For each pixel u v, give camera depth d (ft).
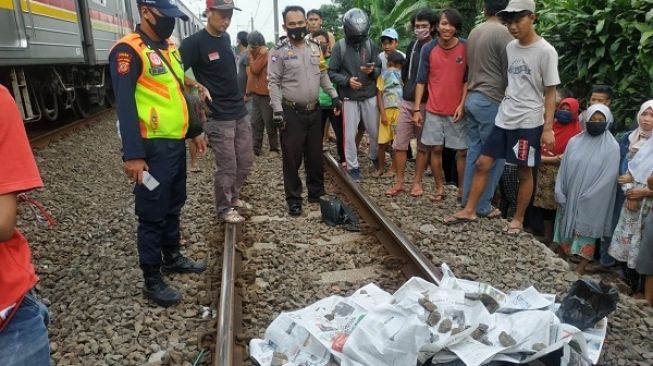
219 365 7.89
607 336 9.30
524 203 14.20
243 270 12.03
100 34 35.37
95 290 11.26
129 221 15.66
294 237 14.35
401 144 17.97
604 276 15.07
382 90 20.43
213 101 13.67
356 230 14.78
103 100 42.37
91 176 21.38
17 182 4.47
